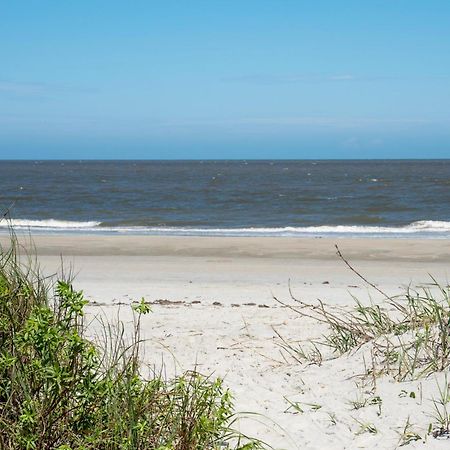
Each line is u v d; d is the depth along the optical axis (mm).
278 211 36250
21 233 23656
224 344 6938
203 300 10258
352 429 4379
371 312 7102
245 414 4715
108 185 64500
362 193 50781
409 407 4500
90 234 23844
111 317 8375
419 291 11148
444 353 5102
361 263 15539
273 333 7430
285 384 5309
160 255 17047
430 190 54094
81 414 3449
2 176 88062
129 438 3363
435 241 20156
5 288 3961
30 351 3623
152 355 6391
